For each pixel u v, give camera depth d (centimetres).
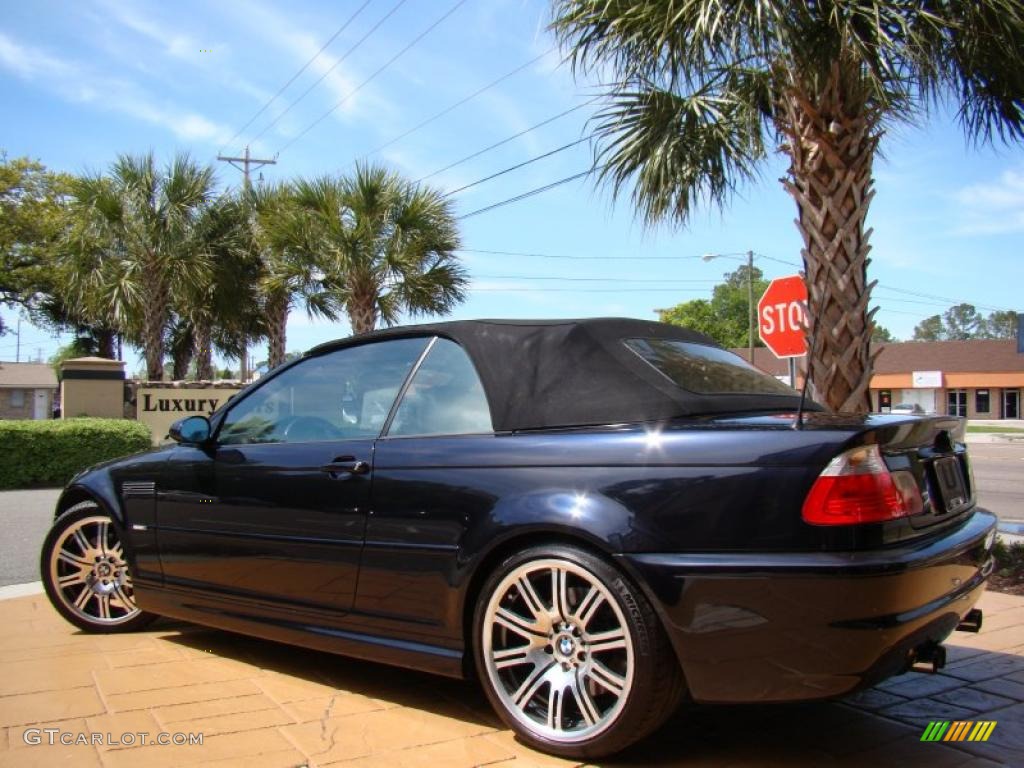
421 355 365
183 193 1694
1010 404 4662
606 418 304
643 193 669
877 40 511
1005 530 750
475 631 303
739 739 305
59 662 396
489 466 309
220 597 390
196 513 399
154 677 373
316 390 391
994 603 500
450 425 336
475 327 355
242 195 1873
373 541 331
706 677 259
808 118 569
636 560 265
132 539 428
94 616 453
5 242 2945
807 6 505
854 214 562
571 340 333
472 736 304
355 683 366
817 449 256
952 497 306
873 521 250
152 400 1490
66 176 3100
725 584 255
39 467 1203
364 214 1555
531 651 294
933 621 262
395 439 344
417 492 322
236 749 291
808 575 245
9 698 344
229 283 1852
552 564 285
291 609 361
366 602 335
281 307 1897
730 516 259
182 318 2234
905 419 287
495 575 298
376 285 1576
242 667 389
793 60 536
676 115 631
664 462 274
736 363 381
